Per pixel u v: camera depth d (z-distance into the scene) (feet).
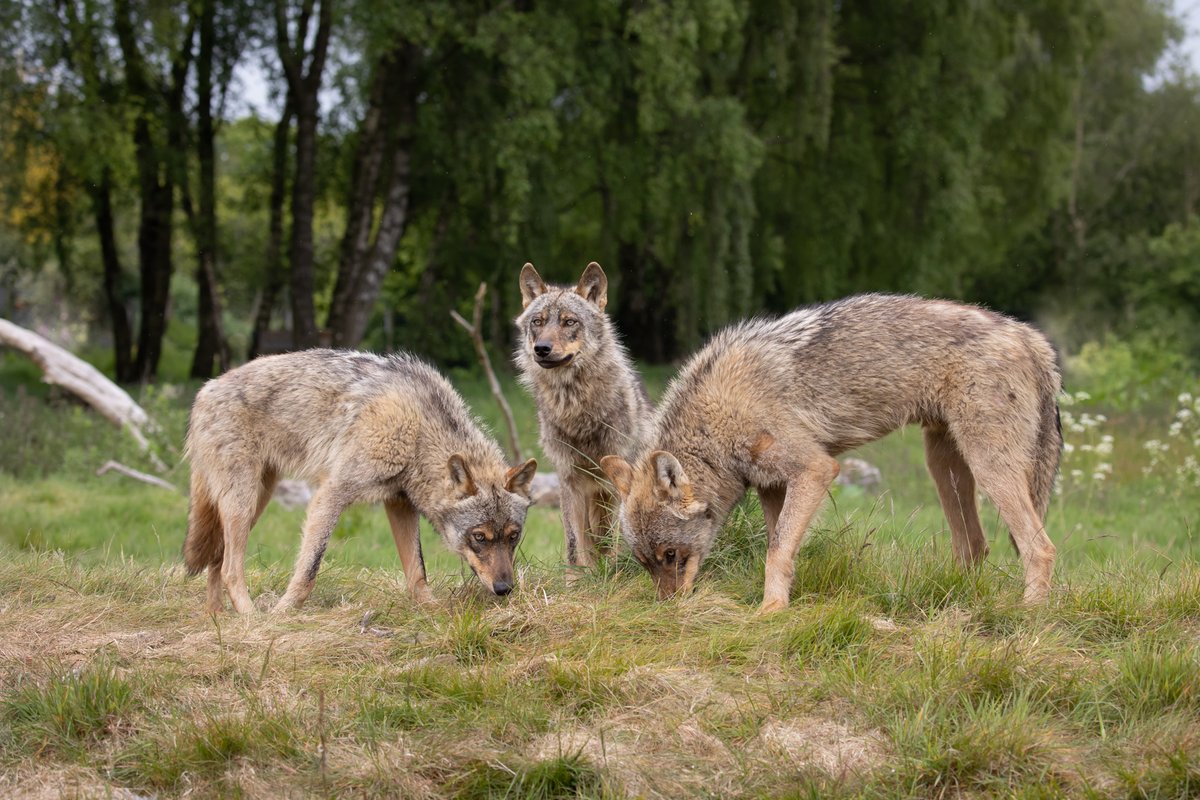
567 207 123.95
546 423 34.35
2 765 19.79
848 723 20.25
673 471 27.63
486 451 30.91
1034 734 18.93
